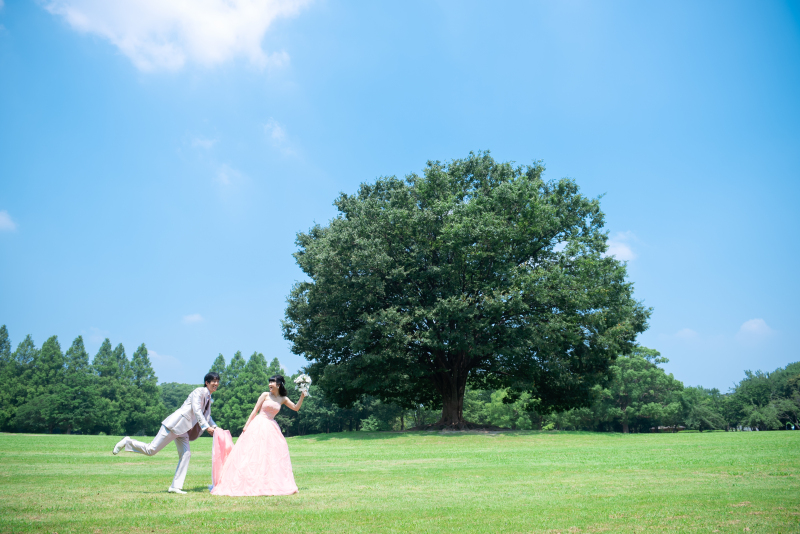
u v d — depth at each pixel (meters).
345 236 28.59
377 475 9.67
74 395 87.00
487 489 7.59
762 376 110.56
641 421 82.94
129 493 7.04
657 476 8.98
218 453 7.34
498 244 27.98
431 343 27.16
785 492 6.84
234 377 100.88
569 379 31.36
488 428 31.27
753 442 17.56
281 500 6.50
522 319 28.66
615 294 31.61
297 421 91.62
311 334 33.22
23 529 4.59
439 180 29.88
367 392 31.00
